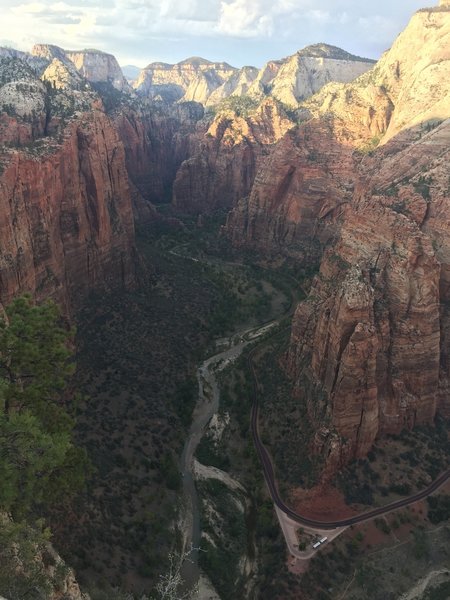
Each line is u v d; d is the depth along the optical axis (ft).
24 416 85.35
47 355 112.37
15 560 83.05
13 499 83.46
